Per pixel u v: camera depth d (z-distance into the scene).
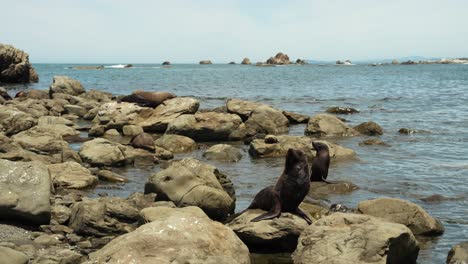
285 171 10.05
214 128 21.84
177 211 9.12
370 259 7.55
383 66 173.50
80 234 9.29
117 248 6.68
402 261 8.13
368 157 17.83
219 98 41.47
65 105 29.50
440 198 12.33
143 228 7.15
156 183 11.27
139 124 23.95
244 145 20.94
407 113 31.23
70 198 11.05
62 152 15.60
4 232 8.71
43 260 7.27
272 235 8.98
